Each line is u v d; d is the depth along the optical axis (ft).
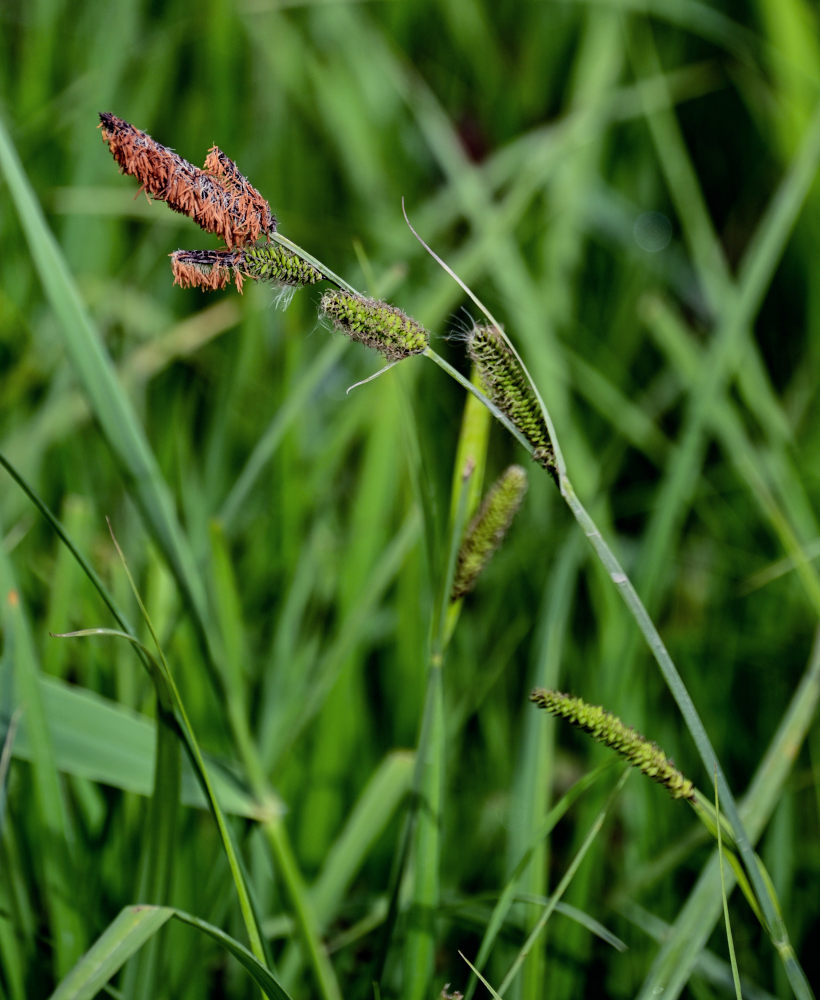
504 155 3.81
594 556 2.66
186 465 3.04
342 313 2.00
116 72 3.69
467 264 2.99
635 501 3.34
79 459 2.97
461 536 2.14
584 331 3.72
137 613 2.45
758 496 2.49
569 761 2.81
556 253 3.67
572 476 2.97
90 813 2.32
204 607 2.22
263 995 2.27
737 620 2.92
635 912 2.38
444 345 3.38
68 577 2.39
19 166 2.15
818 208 3.85
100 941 2.03
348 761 2.50
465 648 2.73
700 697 2.75
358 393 2.92
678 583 3.08
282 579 2.84
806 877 2.46
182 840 2.32
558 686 2.86
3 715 2.21
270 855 2.24
